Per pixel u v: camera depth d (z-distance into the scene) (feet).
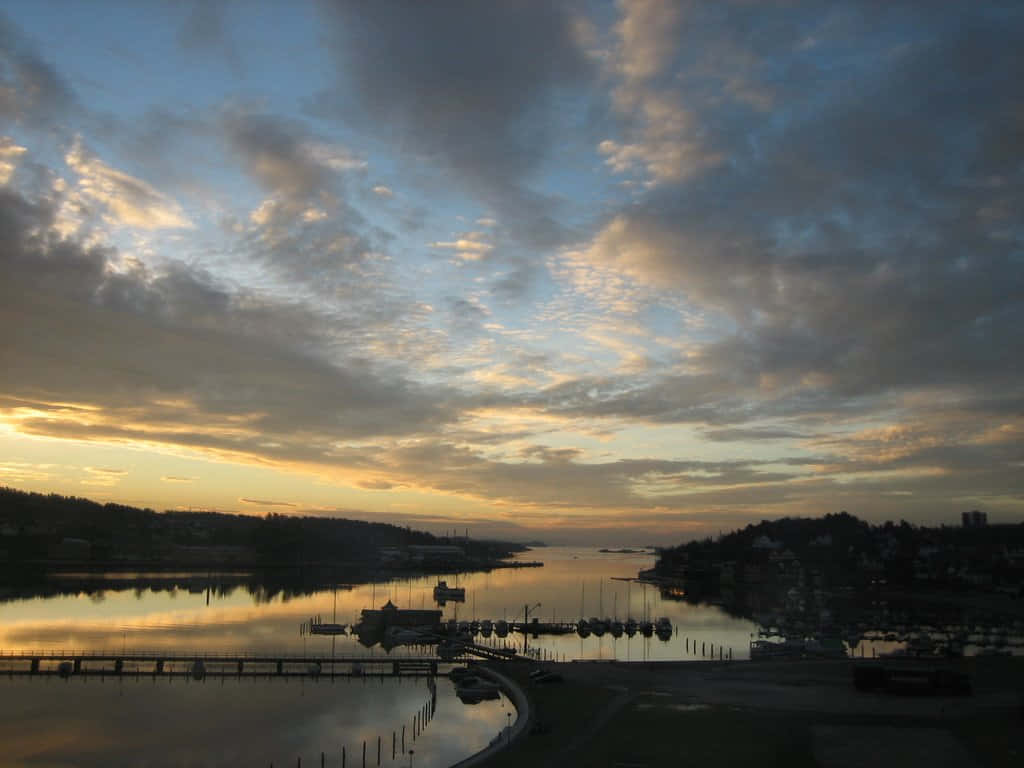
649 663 443.32
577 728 293.02
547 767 245.24
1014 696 351.87
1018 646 647.56
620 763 249.34
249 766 291.38
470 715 362.53
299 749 312.09
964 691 355.36
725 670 420.77
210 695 405.39
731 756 256.73
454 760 296.30
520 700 355.77
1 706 379.35
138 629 650.84
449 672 457.27
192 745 316.81
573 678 398.83
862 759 253.65
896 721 302.45
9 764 293.43
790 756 256.73
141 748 312.91
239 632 646.33
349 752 307.17
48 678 442.91
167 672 452.76
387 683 435.12
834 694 354.95
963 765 247.50
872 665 378.12
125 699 395.34
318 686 427.33
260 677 448.24
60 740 322.96
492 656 514.27
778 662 449.06
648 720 304.50
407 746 314.76
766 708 324.80
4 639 583.99
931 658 454.40
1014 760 253.03
